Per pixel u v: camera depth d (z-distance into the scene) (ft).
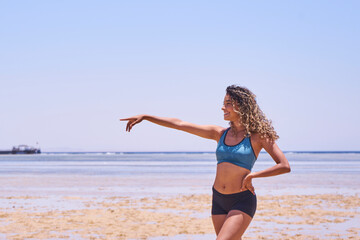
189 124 14.88
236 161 13.73
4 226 29.96
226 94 14.25
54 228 29.27
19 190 56.65
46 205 41.60
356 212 36.68
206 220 32.76
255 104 14.01
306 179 77.77
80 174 94.02
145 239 25.68
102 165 155.43
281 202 43.78
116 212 36.94
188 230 28.58
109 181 72.59
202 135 14.87
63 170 114.11
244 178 13.53
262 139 13.69
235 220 13.19
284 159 13.37
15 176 86.99
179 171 106.32
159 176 85.87
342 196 49.19
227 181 13.75
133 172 101.91
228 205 13.78
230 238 12.97
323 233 27.22
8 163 192.03
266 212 36.86
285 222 31.60
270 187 61.46
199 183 68.18
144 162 197.57
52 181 72.90
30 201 44.78
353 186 62.44
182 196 49.57
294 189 58.08
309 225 30.25
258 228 29.09
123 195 50.78
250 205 13.52
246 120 13.70
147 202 44.09
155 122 14.73
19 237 26.13
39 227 29.60
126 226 30.12
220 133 14.82
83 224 30.91
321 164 161.68
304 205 41.45
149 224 30.96
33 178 80.43
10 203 43.09
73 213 36.32
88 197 48.57
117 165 154.30
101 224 30.91
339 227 29.43
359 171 104.32
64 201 44.91
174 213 36.47
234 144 13.93
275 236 26.30
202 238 25.99
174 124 14.79
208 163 176.96
